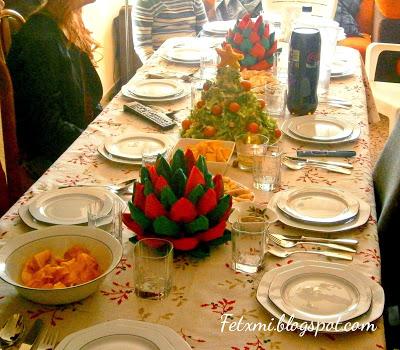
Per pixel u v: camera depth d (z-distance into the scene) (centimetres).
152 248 116
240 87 176
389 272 168
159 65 268
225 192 148
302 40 200
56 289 105
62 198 146
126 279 119
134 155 171
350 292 112
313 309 108
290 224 137
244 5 461
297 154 177
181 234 125
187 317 108
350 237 134
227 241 130
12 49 233
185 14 354
